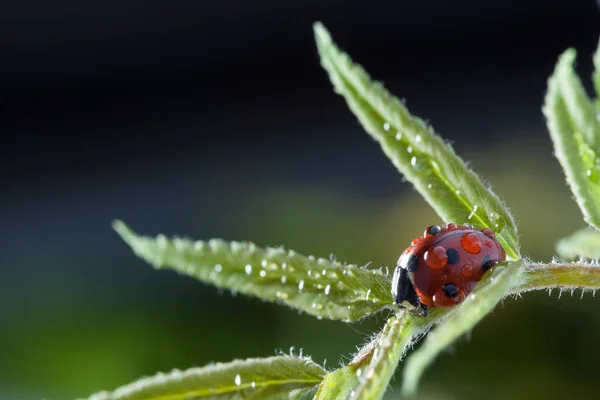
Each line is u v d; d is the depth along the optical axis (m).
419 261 0.11
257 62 0.65
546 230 0.35
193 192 0.53
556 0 0.59
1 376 0.34
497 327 0.28
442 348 0.09
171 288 0.38
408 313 0.11
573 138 0.11
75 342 0.35
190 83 0.66
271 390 0.11
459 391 0.28
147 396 0.10
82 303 0.38
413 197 0.42
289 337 0.32
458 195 0.11
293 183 0.50
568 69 0.11
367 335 0.11
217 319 0.34
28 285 0.41
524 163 0.43
